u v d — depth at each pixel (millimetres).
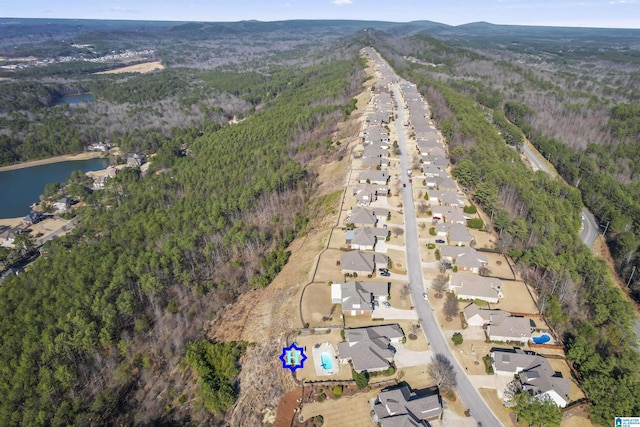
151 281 97250
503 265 99688
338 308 84812
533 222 115188
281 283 96312
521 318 78875
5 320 89188
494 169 138500
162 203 145750
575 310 89312
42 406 73938
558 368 72375
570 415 63938
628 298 105312
